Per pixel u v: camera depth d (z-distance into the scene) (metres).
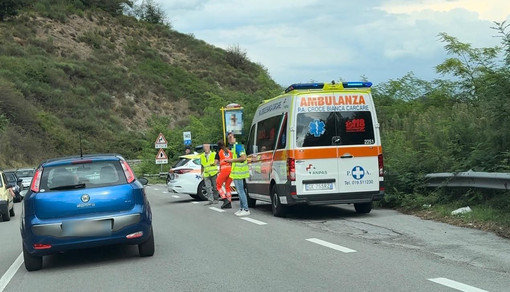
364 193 13.00
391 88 23.75
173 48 97.94
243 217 14.38
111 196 8.76
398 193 14.35
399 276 7.34
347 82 13.05
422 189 14.38
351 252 9.08
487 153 12.86
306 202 12.83
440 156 14.12
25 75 68.56
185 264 8.70
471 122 14.47
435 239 9.91
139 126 73.69
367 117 13.14
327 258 8.67
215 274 7.91
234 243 10.38
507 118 12.65
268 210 16.09
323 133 12.93
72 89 71.88
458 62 19.61
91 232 8.59
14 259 10.19
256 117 16.03
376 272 7.62
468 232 10.41
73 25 89.38
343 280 7.25
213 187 18.77
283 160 13.20
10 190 19.22
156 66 88.38
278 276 7.62
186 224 13.45
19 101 59.22
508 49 12.95
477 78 18.69
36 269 8.99
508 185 11.23
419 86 23.53
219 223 13.34
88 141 63.75
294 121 12.89
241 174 14.91
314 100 12.97
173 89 83.00
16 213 21.14
